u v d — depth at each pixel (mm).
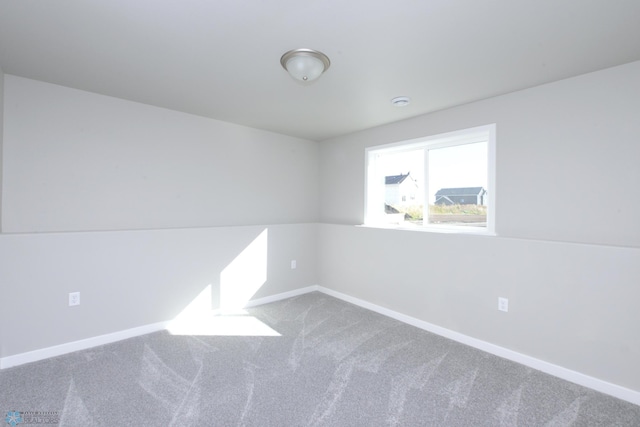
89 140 2805
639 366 1959
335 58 2107
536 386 2135
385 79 2432
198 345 2689
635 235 2129
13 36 1869
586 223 2318
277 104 3045
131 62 2205
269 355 2516
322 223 4465
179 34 1839
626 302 2006
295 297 4145
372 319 3367
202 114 3414
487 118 2832
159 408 1850
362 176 4035
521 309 2455
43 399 1919
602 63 2152
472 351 2646
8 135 2441
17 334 2316
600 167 2258
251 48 1997
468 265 2785
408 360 2469
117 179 2963
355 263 3885
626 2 1506
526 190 2607
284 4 1549
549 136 2482
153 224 3184
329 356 2512
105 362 2377
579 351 2180
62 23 1731
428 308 3090
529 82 2473
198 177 3500
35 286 2389
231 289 3578
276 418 1781
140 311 2900
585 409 1900
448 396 2006
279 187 4258
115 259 2760
